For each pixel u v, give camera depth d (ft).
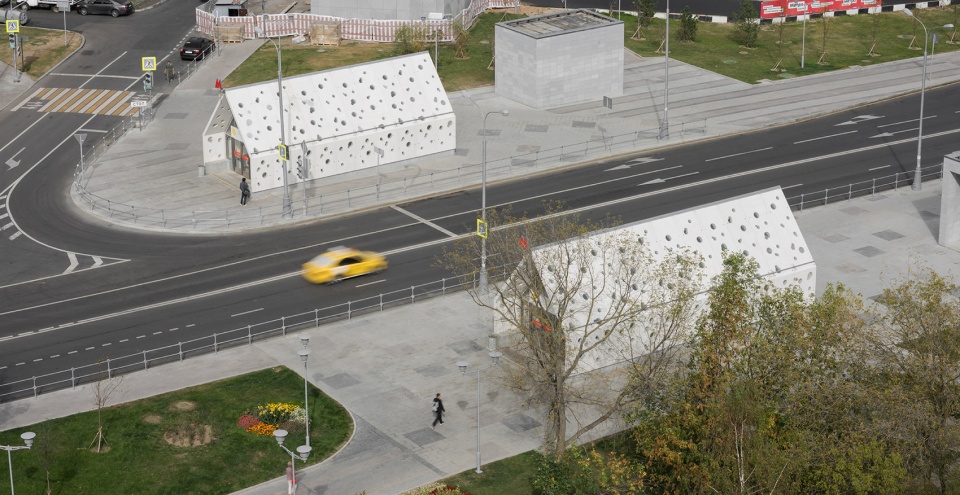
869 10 468.75
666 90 341.21
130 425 200.54
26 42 406.62
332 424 203.31
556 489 178.91
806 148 338.54
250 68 395.96
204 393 211.20
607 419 196.44
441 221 287.89
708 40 440.45
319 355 225.35
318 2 436.76
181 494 184.03
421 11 428.97
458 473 191.01
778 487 165.78
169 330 234.17
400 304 245.86
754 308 193.16
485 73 400.06
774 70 410.11
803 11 460.14
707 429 171.01
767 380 177.78
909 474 168.86
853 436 166.91
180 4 469.57
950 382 175.52
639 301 214.28
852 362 180.96
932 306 183.11
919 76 406.00
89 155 329.52
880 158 330.75
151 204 296.10
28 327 234.99
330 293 250.57
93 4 447.42
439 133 327.06
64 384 213.66
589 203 298.56
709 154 333.83
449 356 225.15
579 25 377.30
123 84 383.04
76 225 285.02
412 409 208.44
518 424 204.44
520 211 293.23
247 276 258.37
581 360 212.64
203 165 314.96
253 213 290.97
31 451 192.65
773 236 234.99
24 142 339.57
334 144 310.04
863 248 273.54
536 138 344.49
